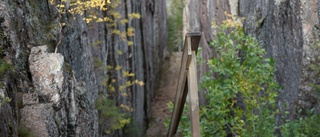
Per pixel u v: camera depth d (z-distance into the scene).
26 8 7.27
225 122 7.91
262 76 7.66
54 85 6.41
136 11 19.88
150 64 23.98
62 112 6.57
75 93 7.64
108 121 12.11
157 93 26.38
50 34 7.93
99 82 12.81
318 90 8.84
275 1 10.13
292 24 9.47
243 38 7.99
